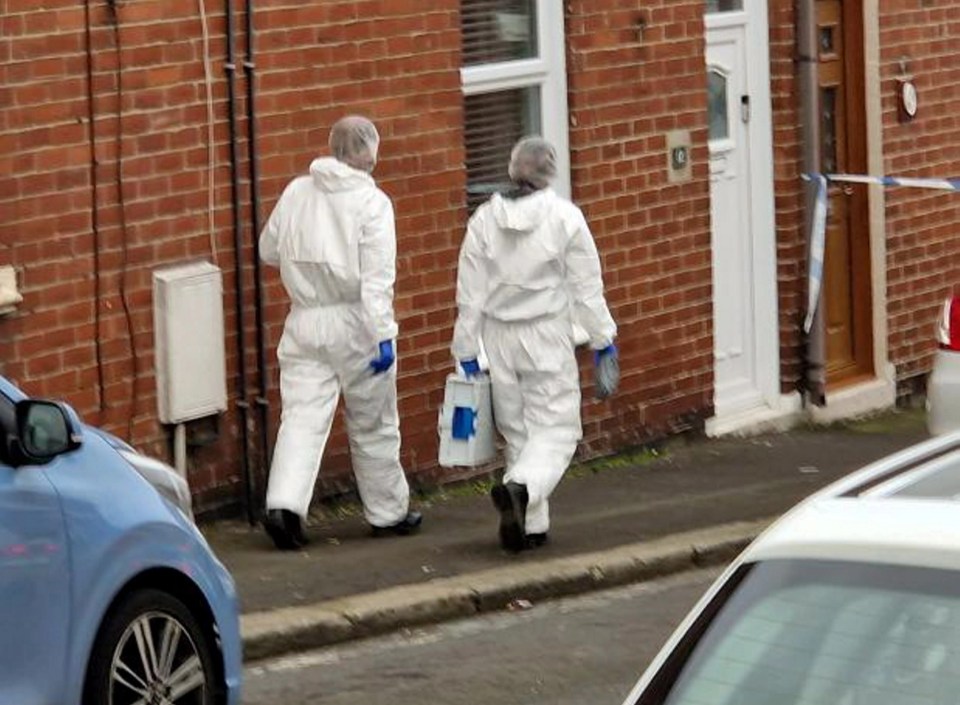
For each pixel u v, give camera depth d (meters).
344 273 35.81
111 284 36.47
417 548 36.88
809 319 47.34
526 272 35.84
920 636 13.16
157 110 36.88
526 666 30.59
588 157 44.34
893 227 51.97
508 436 36.84
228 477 38.56
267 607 32.56
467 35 42.22
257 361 38.75
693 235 46.72
